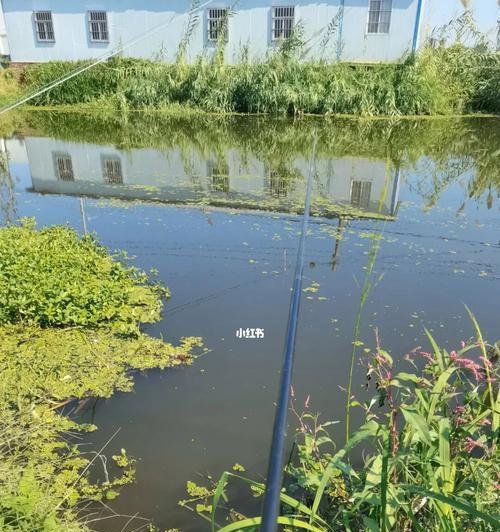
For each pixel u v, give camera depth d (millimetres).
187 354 2979
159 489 2076
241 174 7477
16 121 12039
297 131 11031
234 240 4793
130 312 3395
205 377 2783
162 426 2418
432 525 1639
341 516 1804
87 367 2865
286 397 1152
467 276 4043
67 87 13797
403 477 1800
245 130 11109
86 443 2324
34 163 8109
